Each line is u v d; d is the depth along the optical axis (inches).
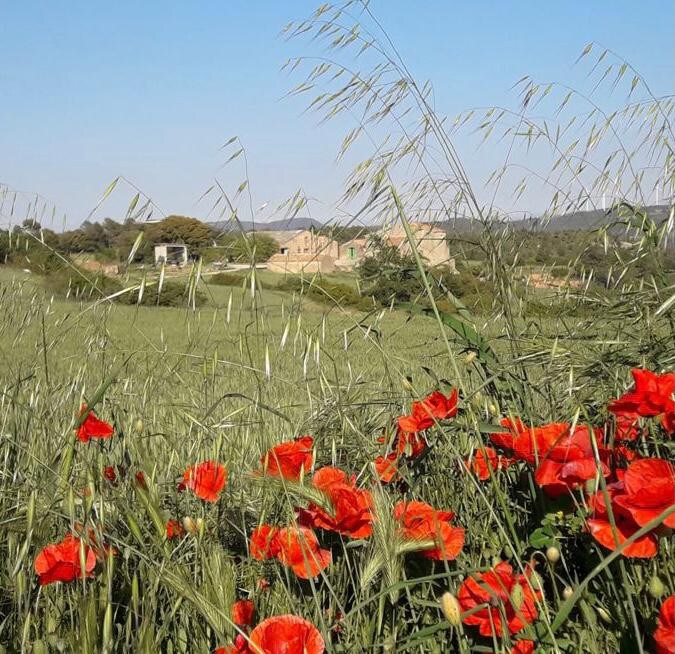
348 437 99.2
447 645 75.2
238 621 68.7
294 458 76.2
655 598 66.1
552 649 66.4
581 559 82.6
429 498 94.9
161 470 103.9
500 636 64.2
